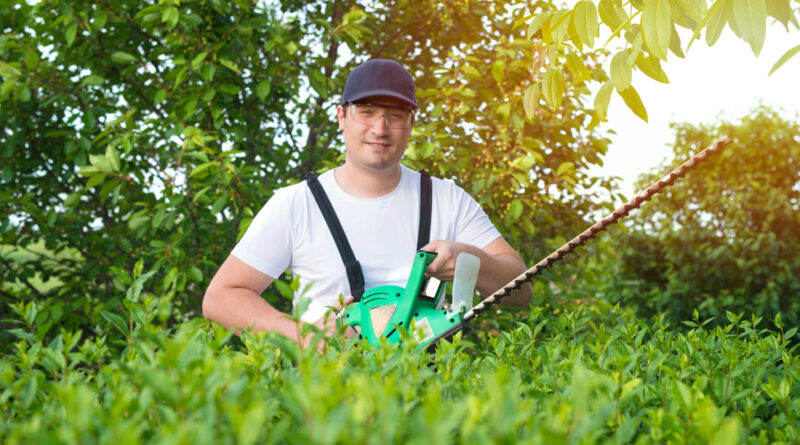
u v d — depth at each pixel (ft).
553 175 13.61
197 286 11.80
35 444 1.82
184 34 11.53
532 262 13.07
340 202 6.57
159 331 2.65
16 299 12.68
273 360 3.15
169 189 11.39
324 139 13.41
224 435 2.04
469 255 4.69
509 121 12.21
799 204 22.62
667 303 21.65
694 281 21.68
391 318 4.92
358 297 6.26
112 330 10.53
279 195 6.68
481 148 12.85
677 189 23.71
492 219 11.75
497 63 12.09
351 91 6.43
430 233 6.72
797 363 4.11
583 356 4.21
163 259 10.73
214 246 12.07
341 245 6.40
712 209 22.80
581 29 4.91
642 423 3.01
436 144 11.37
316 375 2.36
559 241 13.28
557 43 5.17
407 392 2.43
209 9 11.53
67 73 12.69
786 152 22.95
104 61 12.57
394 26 15.33
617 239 22.58
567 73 13.03
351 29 12.30
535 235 14.02
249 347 3.42
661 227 23.82
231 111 11.90
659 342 4.64
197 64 10.68
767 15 4.30
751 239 21.02
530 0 14.56
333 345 3.50
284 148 14.21
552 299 12.37
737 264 21.29
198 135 10.63
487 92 12.82
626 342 4.66
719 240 22.21
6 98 11.67
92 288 13.41
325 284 6.49
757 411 3.51
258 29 11.95
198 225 11.81
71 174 12.73
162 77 13.39
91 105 12.39
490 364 3.85
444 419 2.19
